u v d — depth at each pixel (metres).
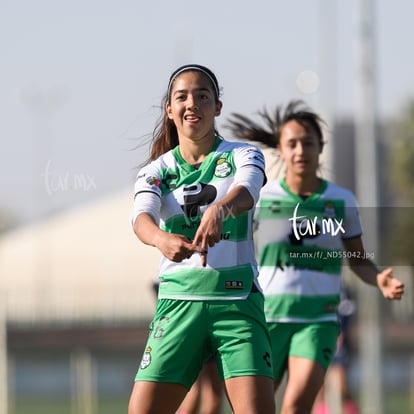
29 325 95.12
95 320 101.38
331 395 51.12
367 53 65.75
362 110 65.88
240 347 19.98
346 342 46.69
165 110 21.61
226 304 20.16
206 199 20.20
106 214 134.88
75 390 76.56
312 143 27.92
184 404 33.19
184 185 20.38
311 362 26.84
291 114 28.39
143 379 20.30
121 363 90.50
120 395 79.31
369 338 62.53
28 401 77.44
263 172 20.09
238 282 20.20
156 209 20.00
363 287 62.88
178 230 20.39
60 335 93.31
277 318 27.47
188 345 20.23
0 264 144.00
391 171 132.88
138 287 118.25
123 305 115.44
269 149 29.77
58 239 136.38
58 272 134.62
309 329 27.30
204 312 20.20
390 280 27.06
